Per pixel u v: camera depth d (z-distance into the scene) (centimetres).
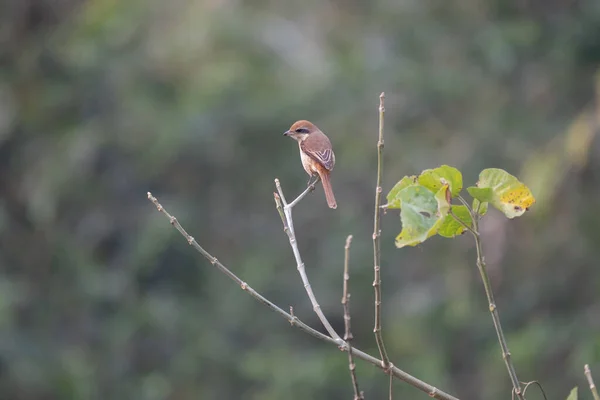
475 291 1529
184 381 1644
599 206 1397
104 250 1753
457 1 1733
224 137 1694
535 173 1383
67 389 1561
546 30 1631
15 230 1702
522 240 1456
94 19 1805
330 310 1667
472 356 1547
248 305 1691
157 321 1655
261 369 1586
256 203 1733
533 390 1427
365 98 1695
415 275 1638
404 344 1585
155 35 1847
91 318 1675
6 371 1534
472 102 1681
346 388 1545
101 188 1731
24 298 1628
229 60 1825
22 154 1731
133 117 1723
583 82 1620
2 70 1728
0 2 1717
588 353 1390
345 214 1683
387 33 1773
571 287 1465
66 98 1745
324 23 1933
